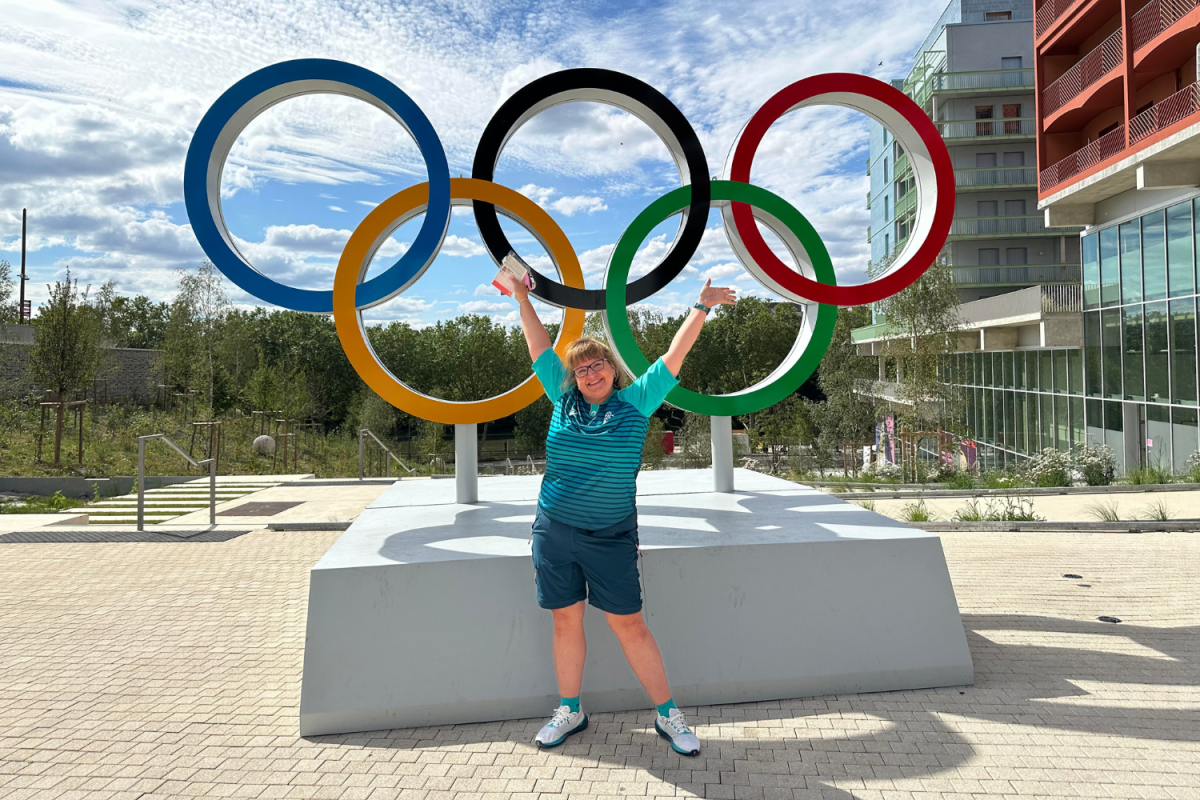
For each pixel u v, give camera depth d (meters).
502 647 3.01
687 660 3.05
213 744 2.74
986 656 3.46
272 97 4.16
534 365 2.82
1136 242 15.02
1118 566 5.23
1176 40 13.05
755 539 3.31
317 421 34.75
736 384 48.00
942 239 4.43
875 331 26.17
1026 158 29.62
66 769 2.55
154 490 11.27
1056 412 18.88
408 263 4.05
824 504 4.15
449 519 3.95
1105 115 17.34
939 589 3.25
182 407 25.08
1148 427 14.70
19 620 4.46
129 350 28.62
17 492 13.94
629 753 2.57
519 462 38.28
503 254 4.17
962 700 2.96
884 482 15.21
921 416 19.97
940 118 30.69
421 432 30.22
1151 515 7.78
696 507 4.13
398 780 2.42
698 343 47.84
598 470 2.49
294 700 3.19
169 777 2.47
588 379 2.57
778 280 4.32
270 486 11.68
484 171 4.18
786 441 30.70
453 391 44.44
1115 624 3.88
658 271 4.25
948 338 19.92
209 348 24.61
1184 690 2.99
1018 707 2.88
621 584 2.52
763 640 3.11
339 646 2.94
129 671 3.57
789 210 4.38
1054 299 17.55
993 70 29.20
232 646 3.94
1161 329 14.12
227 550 6.56
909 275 4.43
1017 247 29.84
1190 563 5.29
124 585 5.31
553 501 2.55
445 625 3.01
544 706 2.96
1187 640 3.60
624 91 4.27
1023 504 9.45
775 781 2.34
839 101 4.60
